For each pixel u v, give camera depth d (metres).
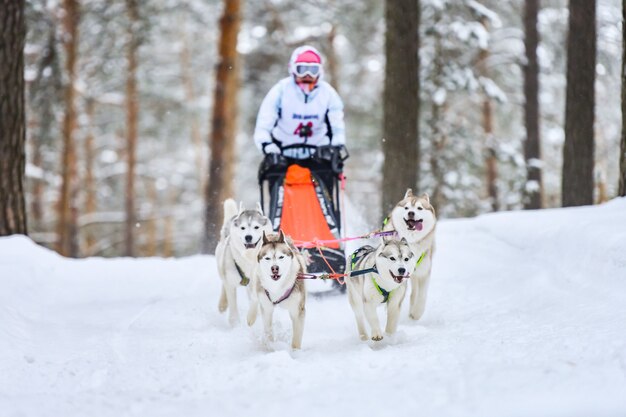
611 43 19.33
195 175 32.91
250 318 6.47
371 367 4.82
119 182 30.73
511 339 5.30
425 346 5.41
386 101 12.75
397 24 12.55
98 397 4.38
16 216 10.26
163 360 5.41
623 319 5.39
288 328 6.66
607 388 3.86
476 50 19.36
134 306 7.95
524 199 18.75
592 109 12.66
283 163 7.81
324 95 8.11
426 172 19.30
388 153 12.70
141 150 32.47
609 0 18.83
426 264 6.70
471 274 8.62
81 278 9.63
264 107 8.04
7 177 10.15
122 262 11.28
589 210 9.07
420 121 19.38
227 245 6.85
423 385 4.11
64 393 4.60
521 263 8.38
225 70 19.30
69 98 21.59
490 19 18.22
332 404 3.88
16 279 8.15
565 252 7.72
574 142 12.73
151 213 31.75
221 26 19.33
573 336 5.09
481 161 20.27
